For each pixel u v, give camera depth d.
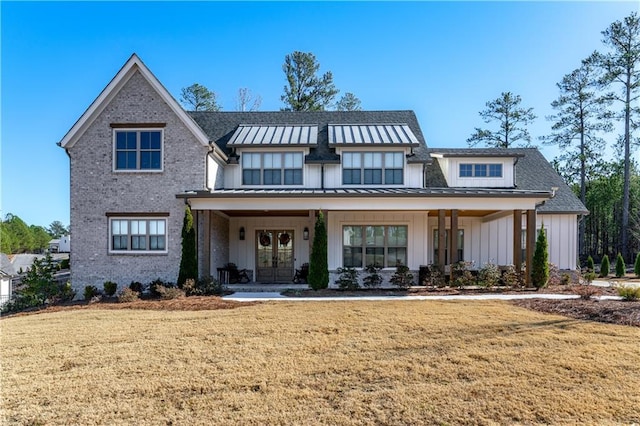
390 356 7.17
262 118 22.17
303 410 5.10
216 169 17.86
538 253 15.82
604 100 35.47
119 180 16.48
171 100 16.39
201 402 5.35
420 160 18.45
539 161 23.58
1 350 7.72
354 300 13.33
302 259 19.78
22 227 79.62
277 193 15.33
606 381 5.99
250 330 9.11
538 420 4.83
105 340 8.39
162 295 14.08
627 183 34.41
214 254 17.38
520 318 10.18
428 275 16.88
